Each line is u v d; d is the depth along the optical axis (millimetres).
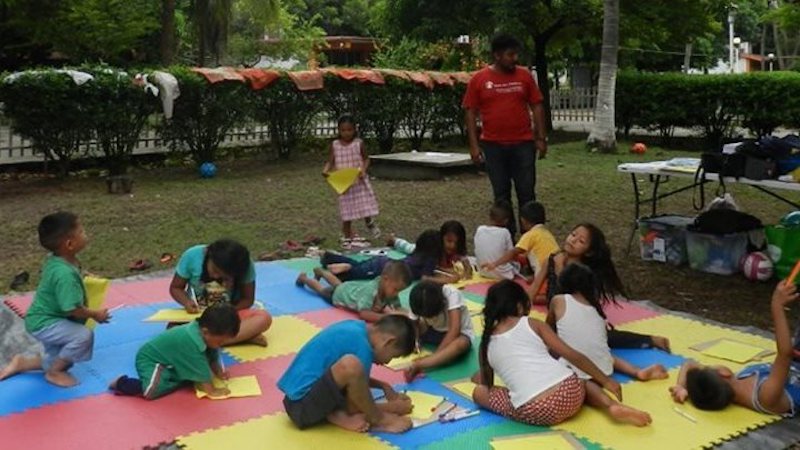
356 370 3768
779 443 3836
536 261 6266
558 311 4422
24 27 21281
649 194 11305
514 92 7539
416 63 23500
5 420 4051
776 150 6191
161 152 15094
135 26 22188
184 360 4270
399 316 3996
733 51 37625
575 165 14461
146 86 12938
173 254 7898
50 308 4500
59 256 4570
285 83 14922
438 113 17594
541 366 4020
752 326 5711
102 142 13070
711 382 4137
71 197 11258
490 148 7652
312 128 16062
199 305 5676
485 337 4215
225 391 4359
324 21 46438
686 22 19156
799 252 6582
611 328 5195
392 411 4082
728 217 7043
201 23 23219
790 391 4094
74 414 4125
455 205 10664
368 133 16703
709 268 7137
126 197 11227
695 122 18422
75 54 22547
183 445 3783
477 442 3816
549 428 3951
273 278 6914
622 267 7402
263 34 30953
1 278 7008
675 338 5336
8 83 12031
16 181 12906
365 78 16031
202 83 13758
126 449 3746
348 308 5898
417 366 4641
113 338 5293
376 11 21922
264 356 4996
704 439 3842
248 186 12273
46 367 4574
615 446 3764
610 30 16297
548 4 19172
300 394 3885
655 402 4262
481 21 19422
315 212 10180
